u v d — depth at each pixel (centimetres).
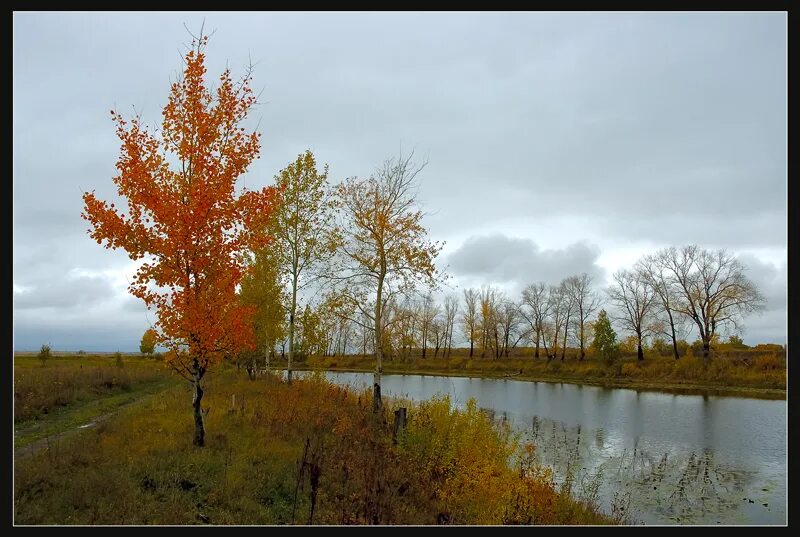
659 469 1758
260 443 1241
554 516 1056
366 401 1998
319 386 1936
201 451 1129
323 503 946
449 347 8894
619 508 1335
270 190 1244
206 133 1186
